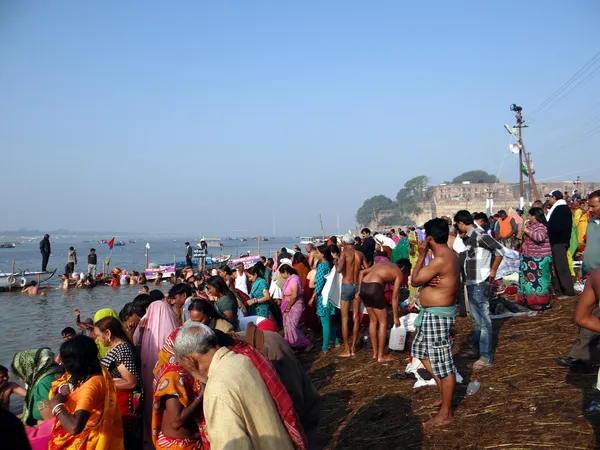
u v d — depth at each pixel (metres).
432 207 141.62
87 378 4.25
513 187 124.00
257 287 11.09
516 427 5.08
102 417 4.19
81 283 32.62
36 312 22.55
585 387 5.64
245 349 3.50
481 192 128.50
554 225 9.51
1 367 6.04
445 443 5.09
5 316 21.34
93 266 35.00
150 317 5.61
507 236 14.61
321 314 9.88
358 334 9.98
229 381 3.08
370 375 7.69
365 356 8.80
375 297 8.19
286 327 10.23
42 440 4.80
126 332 5.13
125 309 6.34
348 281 9.04
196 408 3.81
